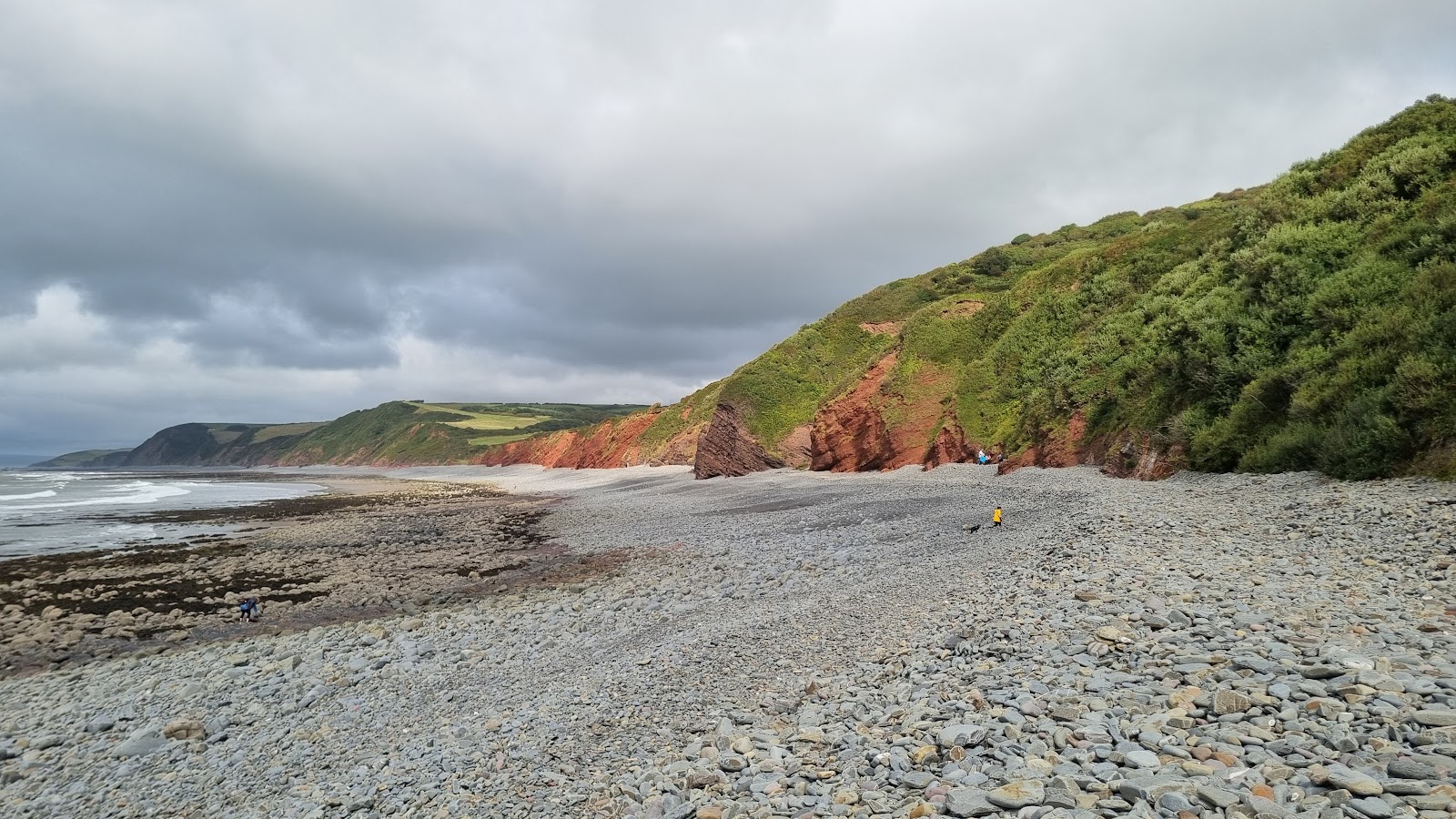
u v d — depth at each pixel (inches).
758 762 256.5
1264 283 844.6
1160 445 842.2
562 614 634.2
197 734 411.8
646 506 1654.8
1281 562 376.8
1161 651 269.7
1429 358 550.3
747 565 743.7
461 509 2012.8
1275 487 591.8
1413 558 344.8
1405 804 148.6
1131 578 381.1
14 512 2003.0
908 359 1784.0
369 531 1477.6
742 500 1471.5
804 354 2472.9
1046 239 2979.8
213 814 316.5
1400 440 524.1
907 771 219.0
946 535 697.0
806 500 1253.7
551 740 337.4
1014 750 214.4
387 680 492.1
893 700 291.3
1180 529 491.5
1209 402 824.3
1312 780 165.5
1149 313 1143.6
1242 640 267.7
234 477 5324.8
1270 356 767.7
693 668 410.3
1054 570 436.5
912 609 441.7
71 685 521.0
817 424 1942.7
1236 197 2839.6
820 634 429.4
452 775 315.6
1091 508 634.2
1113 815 166.6
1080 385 1153.4
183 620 723.4
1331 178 1016.2
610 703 373.7
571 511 1729.8
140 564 1066.1
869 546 724.7
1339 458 565.9
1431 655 229.8
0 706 483.2
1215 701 215.2
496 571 938.7
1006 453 1302.9
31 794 348.8
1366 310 682.2
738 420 2288.4
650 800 245.4
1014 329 1606.8
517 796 281.0
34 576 978.7
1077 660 280.5
